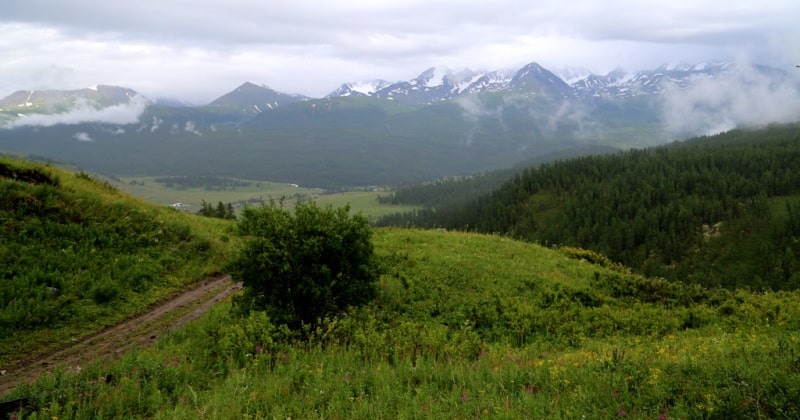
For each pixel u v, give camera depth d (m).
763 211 142.38
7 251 16.17
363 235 13.90
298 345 11.55
